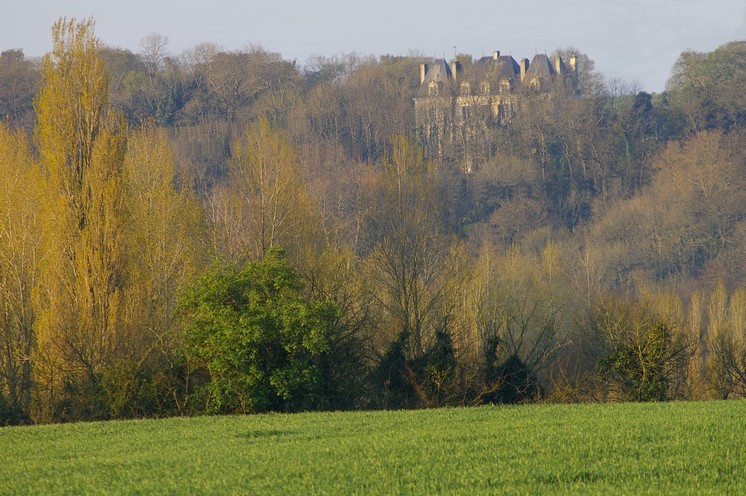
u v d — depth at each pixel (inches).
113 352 6264.8
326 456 3683.6
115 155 6791.3
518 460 3472.0
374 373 6530.5
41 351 6264.8
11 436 4665.4
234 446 4084.6
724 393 7603.4
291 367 5925.2
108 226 6599.4
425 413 5196.9
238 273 6082.7
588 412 4970.5
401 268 7524.6
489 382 6501.0
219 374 5871.1
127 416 5831.7
